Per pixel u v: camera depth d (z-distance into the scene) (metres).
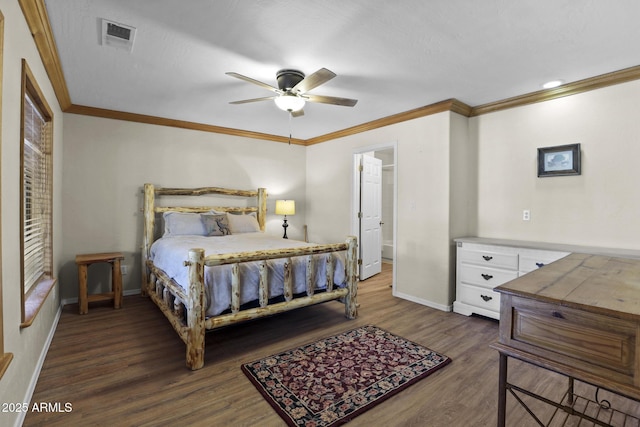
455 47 2.28
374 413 1.78
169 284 2.85
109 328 2.96
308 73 2.71
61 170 3.53
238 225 4.50
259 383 2.06
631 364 0.97
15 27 1.61
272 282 2.76
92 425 1.66
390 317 3.33
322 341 2.71
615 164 2.74
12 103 1.58
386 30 2.07
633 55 2.39
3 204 1.45
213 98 3.39
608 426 1.19
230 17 1.93
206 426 1.67
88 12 1.88
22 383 1.72
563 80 2.87
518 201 3.36
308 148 5.64
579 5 1.80
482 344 2.67
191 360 2.23
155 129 4.21
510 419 1.72
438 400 1.90
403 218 3.98
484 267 3.24
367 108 3.72
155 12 1.88
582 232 2.93
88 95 3.30
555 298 1.14
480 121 3.67
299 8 1.84
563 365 1.10
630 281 1.38
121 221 3.99
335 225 5.11
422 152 3.76
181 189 4.31
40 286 2.53
